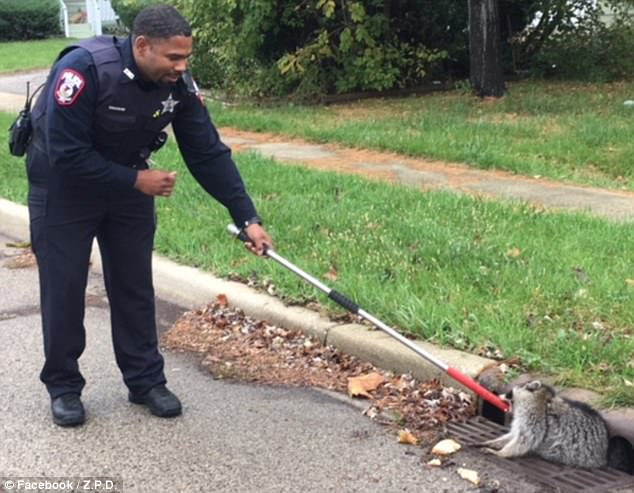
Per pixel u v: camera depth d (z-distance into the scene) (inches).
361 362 190.2
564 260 226.1
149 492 141.3
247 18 555.5
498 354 175.9
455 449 153.5
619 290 202.2
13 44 1117.7
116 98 146.8
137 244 164.6
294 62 550.0
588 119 446.9
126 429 163.2
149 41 143.9
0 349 203.6
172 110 153.7
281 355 196.7
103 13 1289.4
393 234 250.5
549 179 344.8
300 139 441.7
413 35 598.2
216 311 221.5
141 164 159.0
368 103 549.3
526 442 149.3
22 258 281.1
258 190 315.3
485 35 529.7
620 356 169.9
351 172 356.5
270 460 151.2
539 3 602.2
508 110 488.4
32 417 168.2
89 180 148.7
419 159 386.0
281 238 254.7
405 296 201.3
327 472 146.9
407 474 146.3
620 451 152.3
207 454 153.4
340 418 166.9
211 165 163.3
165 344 205.5
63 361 164.1
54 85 146.5
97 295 244.1
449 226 257.9
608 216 281.3
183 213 288.4
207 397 176.9
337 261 232.2
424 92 583.8
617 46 612.4
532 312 193.0
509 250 234.8
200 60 620.1
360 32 543.5
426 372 177.9
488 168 364.5
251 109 538.6
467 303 198.5
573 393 160.4
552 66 610.9
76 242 158.4
